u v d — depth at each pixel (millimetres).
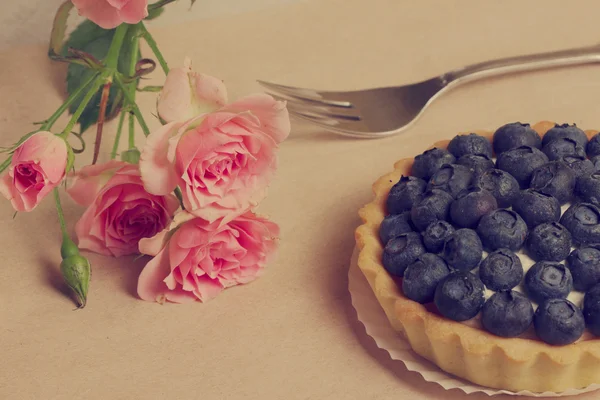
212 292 476
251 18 616
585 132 506
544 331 427
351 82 574
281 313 472
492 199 452
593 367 429
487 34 600
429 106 556
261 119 458
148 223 481
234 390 447
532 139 486
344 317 470
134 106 485
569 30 599
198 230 460
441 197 457
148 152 447
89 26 538
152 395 446
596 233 444
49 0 589
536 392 438
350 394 444
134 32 514
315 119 542
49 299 481
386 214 484
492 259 438
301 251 495
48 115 551
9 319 474
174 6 614
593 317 427
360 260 461
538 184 461
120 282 486
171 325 469
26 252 499
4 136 541
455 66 580
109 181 466
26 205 446
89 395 447
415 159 487
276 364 454
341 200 515
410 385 446
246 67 583
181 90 449
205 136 447
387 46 596
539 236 442
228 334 465
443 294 434
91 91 476
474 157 476
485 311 432
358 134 539
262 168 462
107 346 463
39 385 451
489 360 431
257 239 474
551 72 571
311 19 616
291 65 585
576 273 437
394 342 456
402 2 625
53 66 576
